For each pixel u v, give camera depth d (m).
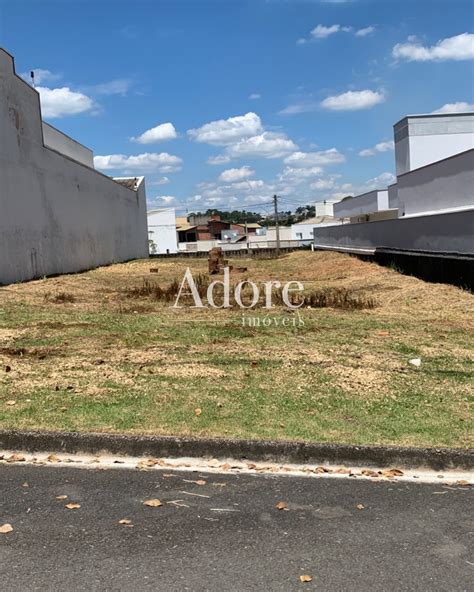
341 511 3.42
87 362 6.95
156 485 3.77
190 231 90.94
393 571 2.78
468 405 5.21
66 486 3.76
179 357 7.23
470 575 2.75
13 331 9.38
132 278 21.95
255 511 3.41
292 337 8.71
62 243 24.00
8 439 4.36
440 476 3.99
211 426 4.58
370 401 5.32
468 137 25.03
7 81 18.17
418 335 8.80
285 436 4.36
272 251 48.38
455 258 13.27
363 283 16.81
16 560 2.86
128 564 2.82
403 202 22.23
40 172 21.31
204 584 2.65
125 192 38.44
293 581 2.68
